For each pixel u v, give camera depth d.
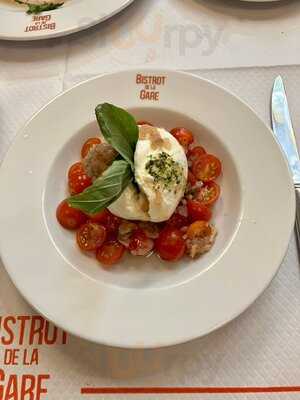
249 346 0.29
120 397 0.28
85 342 0.30
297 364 0.29
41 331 0.31
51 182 0.34
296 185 0.33
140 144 0.32
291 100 0.37
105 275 0.31
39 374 0.29
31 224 0.32
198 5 0.44
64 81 0.40
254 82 0.39
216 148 0.35
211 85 0.36
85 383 0.29
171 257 0.31
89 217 0.33
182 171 0.32
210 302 0.29
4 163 0.34
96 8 0.41
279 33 0.41
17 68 0.42
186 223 0.33
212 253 0.31
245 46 0.41
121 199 0.31
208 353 0.29
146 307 0.29
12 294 0.32
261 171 0.33
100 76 0.36
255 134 0.34
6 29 0.41
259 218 0.31
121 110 0.29
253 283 0.29
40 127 0.35
